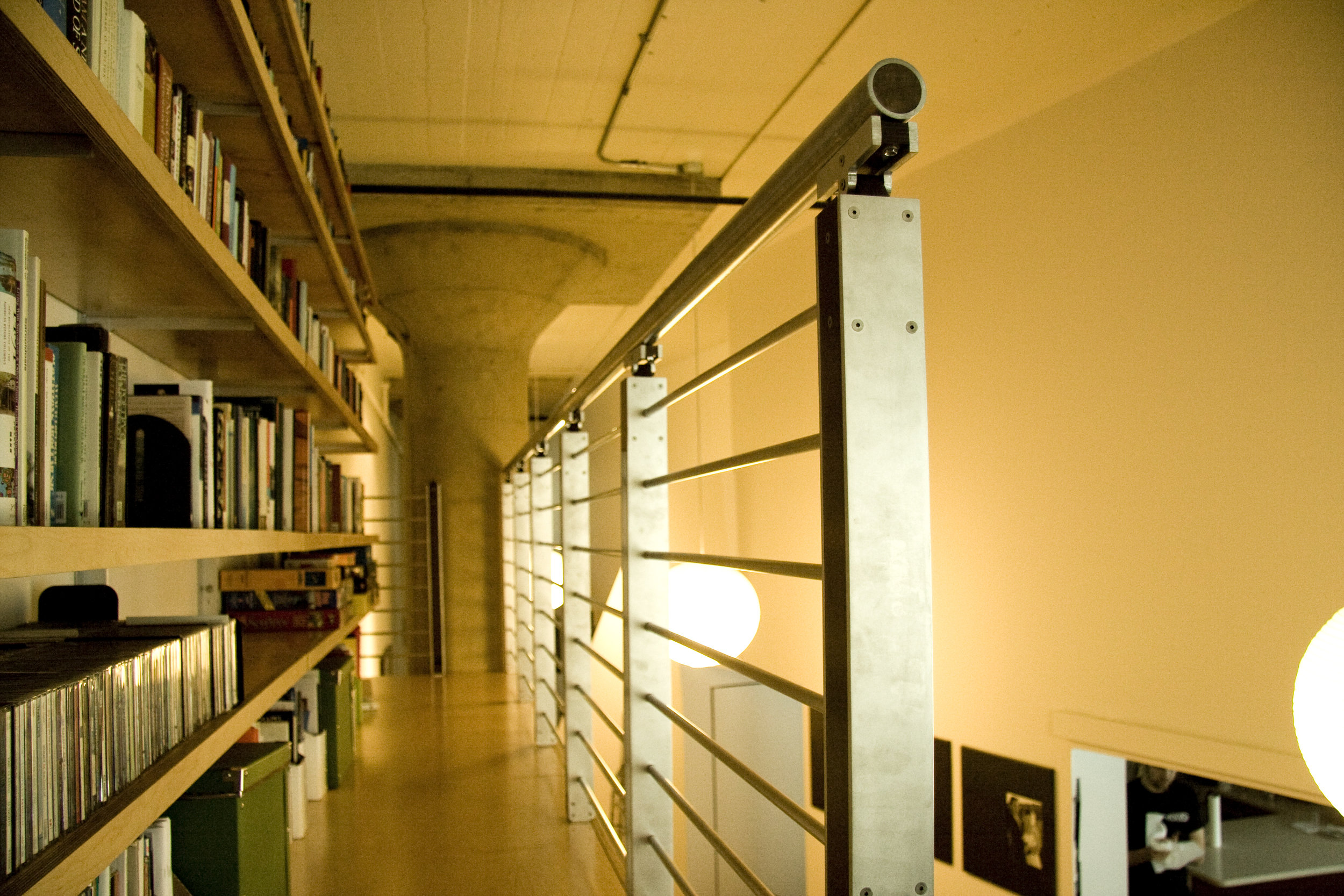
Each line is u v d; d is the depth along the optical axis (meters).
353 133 4.23
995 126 4.06
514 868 1.99
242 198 1.90
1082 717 3.25
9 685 0.92
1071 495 3.35
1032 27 3.29
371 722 3.61
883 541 0.83
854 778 0.81
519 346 6.41
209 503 1.60
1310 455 2.62
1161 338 3.05
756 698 5.84
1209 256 2.91
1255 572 2.75
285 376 2.53
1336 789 2.11
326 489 3.14
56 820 0.90
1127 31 3.29
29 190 1.16
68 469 1.06
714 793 5.78
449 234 5.28
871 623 0.82
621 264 5.96
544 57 3.55
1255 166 2.79
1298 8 2.69
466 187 4.64
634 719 1.68
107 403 1.16
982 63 3.55
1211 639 2.86
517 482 4.43
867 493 0.82
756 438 5.04
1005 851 3.54
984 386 3.74
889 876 0.81
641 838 1.66
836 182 0.87
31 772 0.85
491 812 2.41
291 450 2.29
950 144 4.23
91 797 0.99
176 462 1.50
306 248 2.66
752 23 3.29
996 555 3.66
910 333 0.84
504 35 3.39
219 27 1.48
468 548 6.12
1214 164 2.91
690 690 5.85
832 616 0.86
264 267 2.08
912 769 0.82
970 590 3.77
